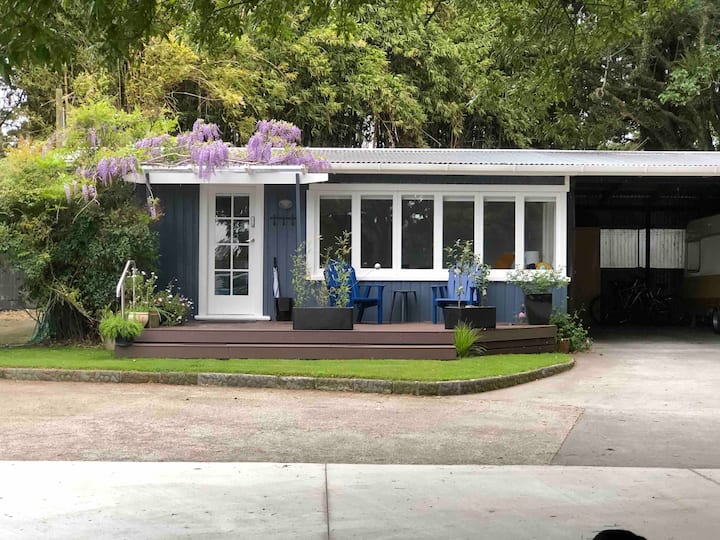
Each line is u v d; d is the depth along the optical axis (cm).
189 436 718
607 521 487
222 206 1374
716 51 2152
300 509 509
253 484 566
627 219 1991
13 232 1200
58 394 924
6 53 477
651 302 1922
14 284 1714
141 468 608
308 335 1143
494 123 2530
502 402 897
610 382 1034
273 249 1369
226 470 604
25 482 566
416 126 2283
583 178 1414
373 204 1359
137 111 1398
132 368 1018
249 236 1369
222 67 1994
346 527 474
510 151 1641
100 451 662
